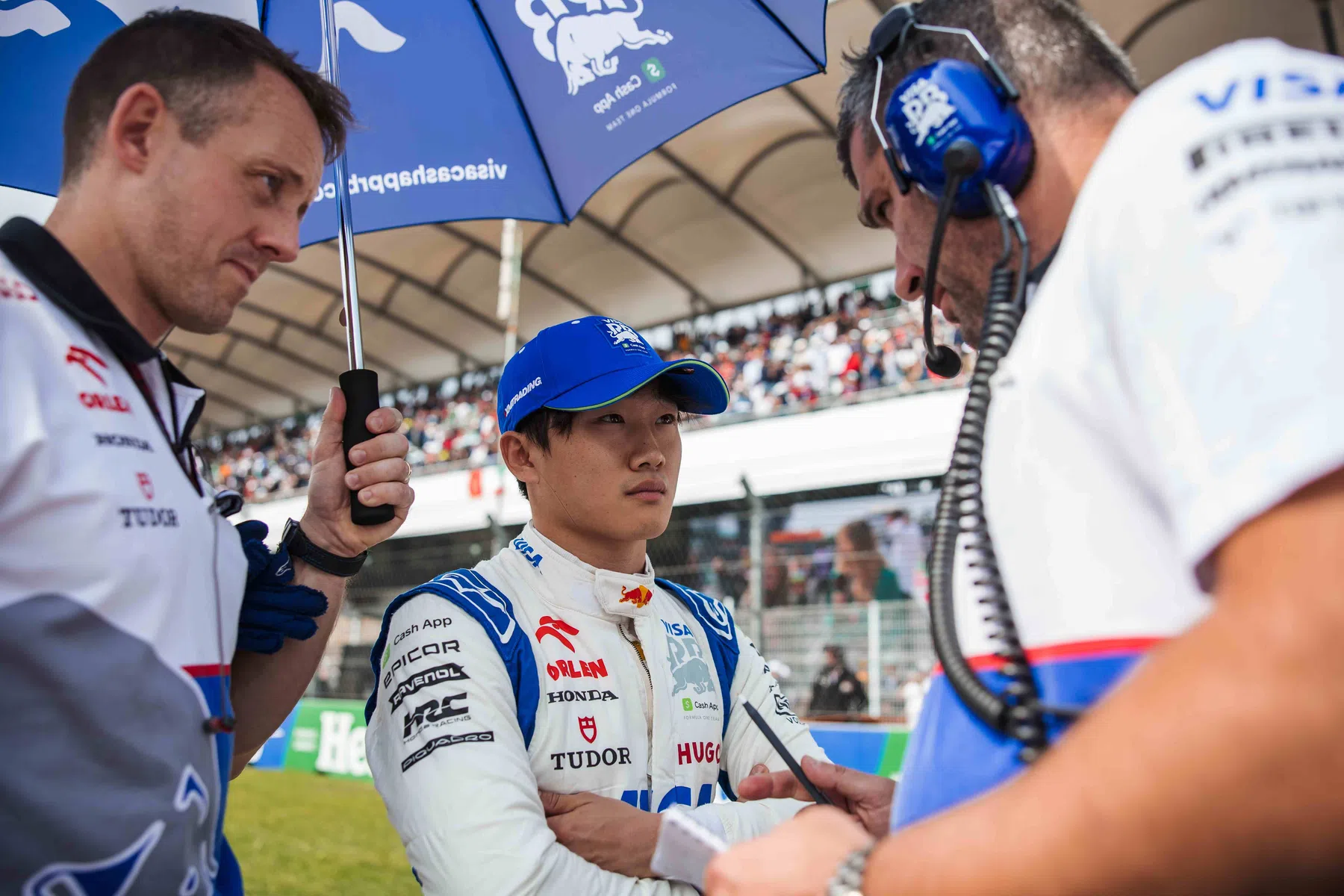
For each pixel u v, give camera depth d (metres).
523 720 1.48
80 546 0.90
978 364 0.80
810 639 8.26
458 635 1.48
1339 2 8.38
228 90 1.08
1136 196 0.58
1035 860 0.49
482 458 15.17
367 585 13.22
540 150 2.12
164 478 1.02
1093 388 0.61
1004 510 0.68
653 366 1.63
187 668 1.00
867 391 12.85
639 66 2.06
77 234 1.05
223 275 1.09
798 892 0.64
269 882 5.25
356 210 1.99
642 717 1.57
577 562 1.62
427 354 16.86
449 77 2.04
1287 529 0.45
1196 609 0.60
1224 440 0.48
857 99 1.04
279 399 18.94
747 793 1.38
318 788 8.81
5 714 0.87
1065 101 0.82
